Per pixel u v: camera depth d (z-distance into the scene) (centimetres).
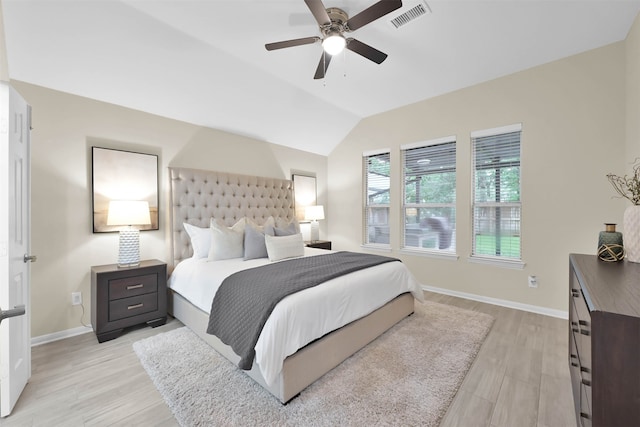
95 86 257
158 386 174
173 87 285
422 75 314
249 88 318
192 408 155
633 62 228
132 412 154
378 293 235
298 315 167
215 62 271
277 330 157
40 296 236
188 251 319
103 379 184
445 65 293
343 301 199
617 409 83
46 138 240
